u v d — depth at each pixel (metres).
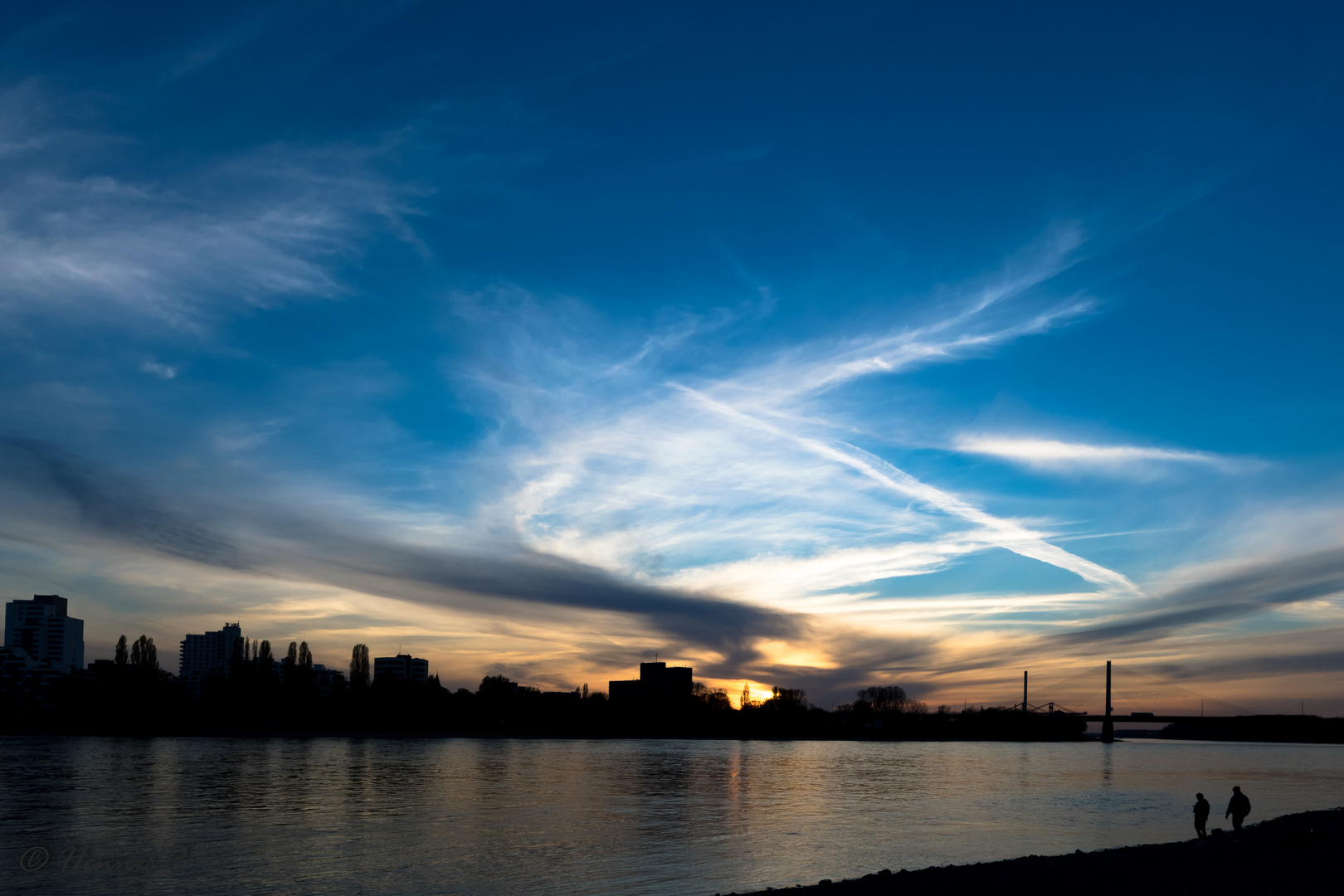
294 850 75.94
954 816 107.88
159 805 103.25
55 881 63.16
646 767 192.88
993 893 52.03
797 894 54.91
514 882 64.69
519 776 158.62
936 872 60.06
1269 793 145.25
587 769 181.12
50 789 117.94
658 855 76.12
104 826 86.19
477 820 96.81
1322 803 129.25
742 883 65.19
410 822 93.62
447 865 70.31
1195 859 61.69
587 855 75.62
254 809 101.50
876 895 52.81
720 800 122.50
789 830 92.31
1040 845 84.44
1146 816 109.62
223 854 73.56
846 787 146.75
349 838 82.50
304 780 138.62
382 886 62.81
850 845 83.50
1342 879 52.34
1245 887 51.03
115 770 149.62
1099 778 175.00
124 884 62.53
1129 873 56.91
